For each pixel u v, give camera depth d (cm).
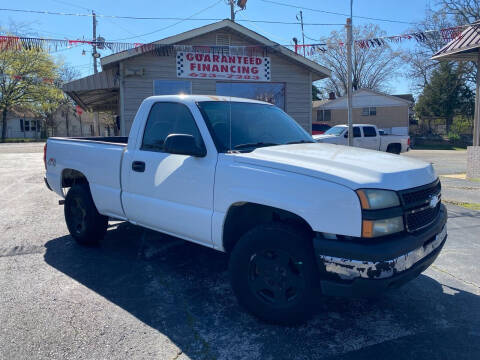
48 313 337
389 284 280
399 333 314
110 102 2006
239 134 385
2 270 434
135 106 1341
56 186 566
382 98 3562
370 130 1803
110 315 336
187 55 1373
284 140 413
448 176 1241
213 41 1395
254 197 320
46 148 590
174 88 1375
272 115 449
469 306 361
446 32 1011
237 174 334
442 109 3847
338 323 330
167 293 382
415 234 301
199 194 362
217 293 384
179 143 350
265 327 321
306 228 317
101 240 549
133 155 434
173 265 458
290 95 1502
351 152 368
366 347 294
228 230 352
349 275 279
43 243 534
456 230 607
